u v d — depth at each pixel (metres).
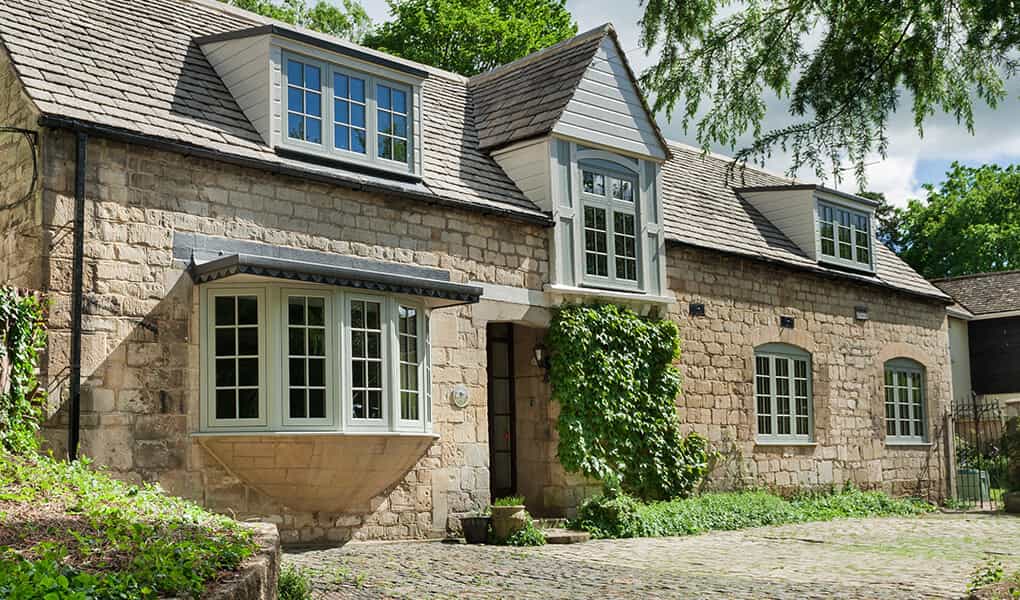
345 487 11.95
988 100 8.10
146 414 10.88
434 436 12.67
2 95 11.39
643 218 16.36
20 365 9.62
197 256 11.45
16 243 10.82
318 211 12.60
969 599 8.12
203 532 7.08
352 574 9.71
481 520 12.84
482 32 27.48
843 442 20.20
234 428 11.25
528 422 15.56
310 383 11.47
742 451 17.84
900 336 22.25
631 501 14.47
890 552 12.45
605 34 16.12
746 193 21.03
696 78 8.34
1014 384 31.19
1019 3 7.36
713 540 13.69
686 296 17.28
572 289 15.07
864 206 21.64
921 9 7.90
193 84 12.59
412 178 13.69
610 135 15.89
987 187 42.47
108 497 8.20
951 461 23.09
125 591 5.02
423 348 12.77
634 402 15.88
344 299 11.70
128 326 10.84
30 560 5.62
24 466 8.73
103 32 12.43
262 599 6.00
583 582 9.67
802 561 11.42
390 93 13.68
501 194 14.82
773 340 18.88
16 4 11.88
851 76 7.99
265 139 12.40
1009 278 32.66
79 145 10.64
